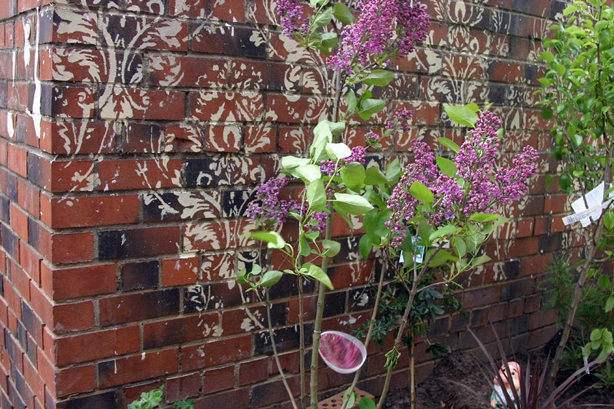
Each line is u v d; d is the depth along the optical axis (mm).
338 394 2512
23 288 2230
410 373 2549
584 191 3090
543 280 3234
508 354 3223
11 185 2314
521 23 2934
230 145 2148
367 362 2670
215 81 2088
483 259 1881
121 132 1937
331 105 2373
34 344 2139
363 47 1934
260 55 2174
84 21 1836
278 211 2184
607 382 2828
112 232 1965
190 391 2201
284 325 2391
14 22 2172
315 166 1634
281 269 2344
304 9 2268
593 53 2660
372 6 1865
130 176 1969
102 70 1881
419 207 1818
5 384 2572
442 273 2572
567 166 2988
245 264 2250
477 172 1706
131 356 2061
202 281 2162
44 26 1847
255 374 2344
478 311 3031
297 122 2297
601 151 3215
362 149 1801
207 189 2127
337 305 2520
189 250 2119
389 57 1991
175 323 2131
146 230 2025
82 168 1888
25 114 2088
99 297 1974
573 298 2861
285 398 2441
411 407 2461
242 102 2154
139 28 1925
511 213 3066
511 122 2990
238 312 2264
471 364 2871
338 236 2482
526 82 3020
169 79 1996
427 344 2854
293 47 2244
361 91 2443
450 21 2658
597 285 3303
